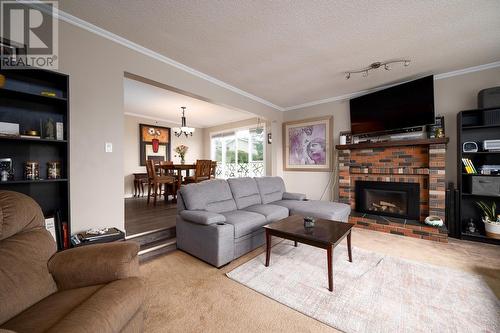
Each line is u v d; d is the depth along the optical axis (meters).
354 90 4.08
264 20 2.11
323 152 4.65
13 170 1.82
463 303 1.65
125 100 4.63
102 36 2.27
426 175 3.39
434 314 1.54
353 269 2.18
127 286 1.11
